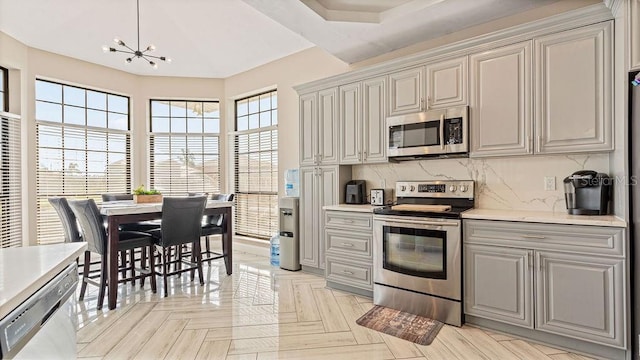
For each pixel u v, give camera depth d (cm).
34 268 111
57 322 111
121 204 332
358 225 309
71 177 450
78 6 340
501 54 252
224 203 378
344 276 319
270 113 488
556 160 256
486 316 235
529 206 267
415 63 296
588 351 202
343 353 209
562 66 227
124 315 267
